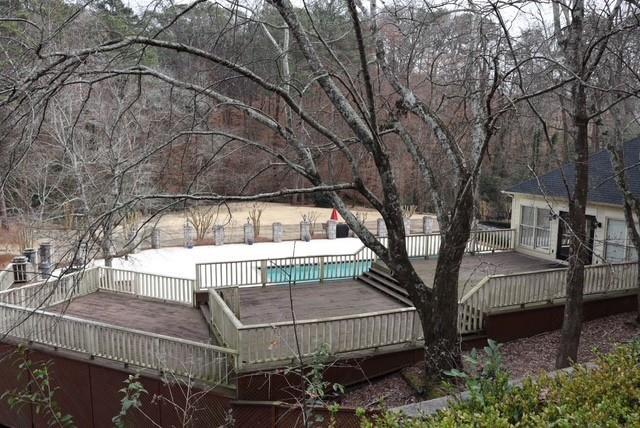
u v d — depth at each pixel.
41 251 16.70
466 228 7.39
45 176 15.75
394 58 9.42
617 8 7.40
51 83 5.09
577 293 7.95
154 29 8.16
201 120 7.61
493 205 27.14
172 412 8.61
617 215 12.88
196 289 12.69
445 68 10.71
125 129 14.13
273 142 20.61
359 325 8.83
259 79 6.80
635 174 13.16
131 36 6.12
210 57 6.48
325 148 8.86
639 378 3.84
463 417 3.27
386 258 7.84
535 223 15.70
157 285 13.25
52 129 13.98
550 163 18.50
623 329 10.38
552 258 15.05
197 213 26.80
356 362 8.69
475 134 7.86
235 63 7.28
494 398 3.61
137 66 6.50
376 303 11.72
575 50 7.43
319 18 8.77
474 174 6.72
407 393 8.17
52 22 7.65
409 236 15.23
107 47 5.62
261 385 8.15
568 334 8.02
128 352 9.17
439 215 8.02
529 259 15.27
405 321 9.19
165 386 8.64
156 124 15.18
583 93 7.36
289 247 25.92
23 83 4.72
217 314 10.21
